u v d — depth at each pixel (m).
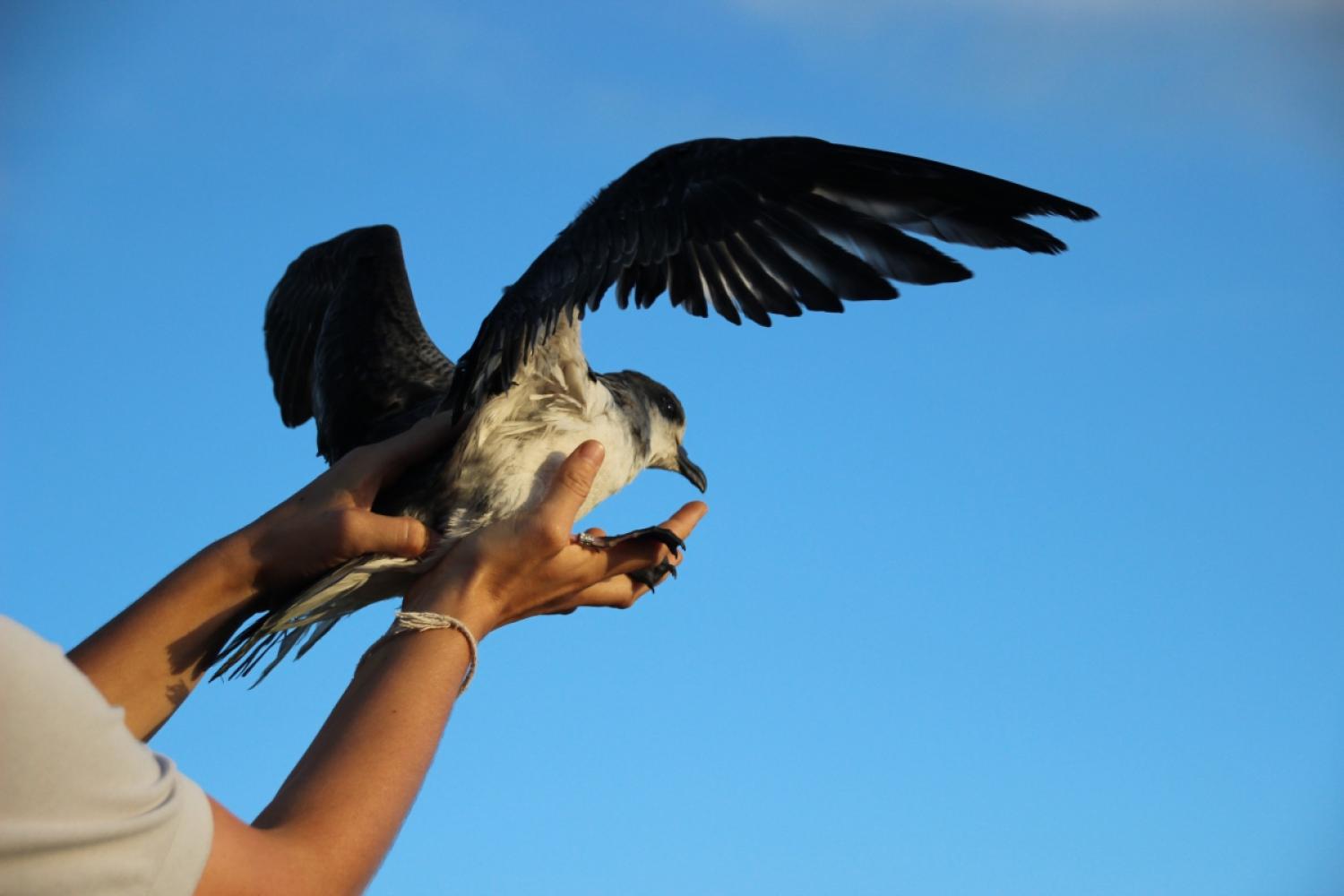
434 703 2.40
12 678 1.52
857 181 3.67
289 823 1.99
